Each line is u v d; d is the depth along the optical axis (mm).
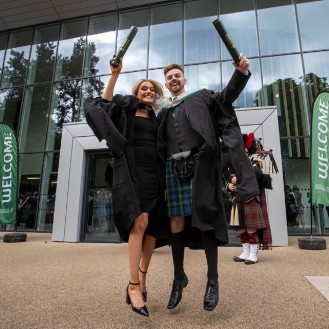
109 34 12758
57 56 13102
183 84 2445
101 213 7746
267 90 10492
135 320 2000
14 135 8211
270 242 4430
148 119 2385
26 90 12984
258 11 11469
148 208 2100
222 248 6242
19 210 11297
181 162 2143
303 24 10945
